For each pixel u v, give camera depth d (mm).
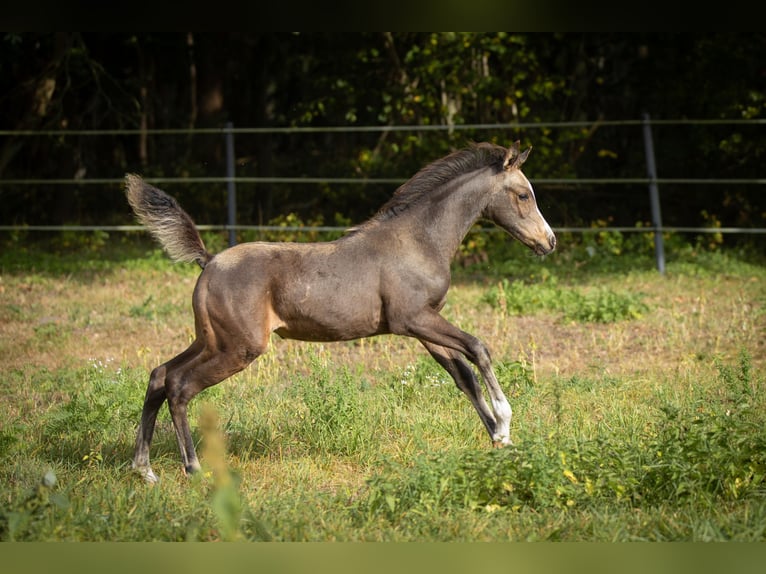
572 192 24734
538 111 24031
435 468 6922
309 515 6625
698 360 11719
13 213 26250
